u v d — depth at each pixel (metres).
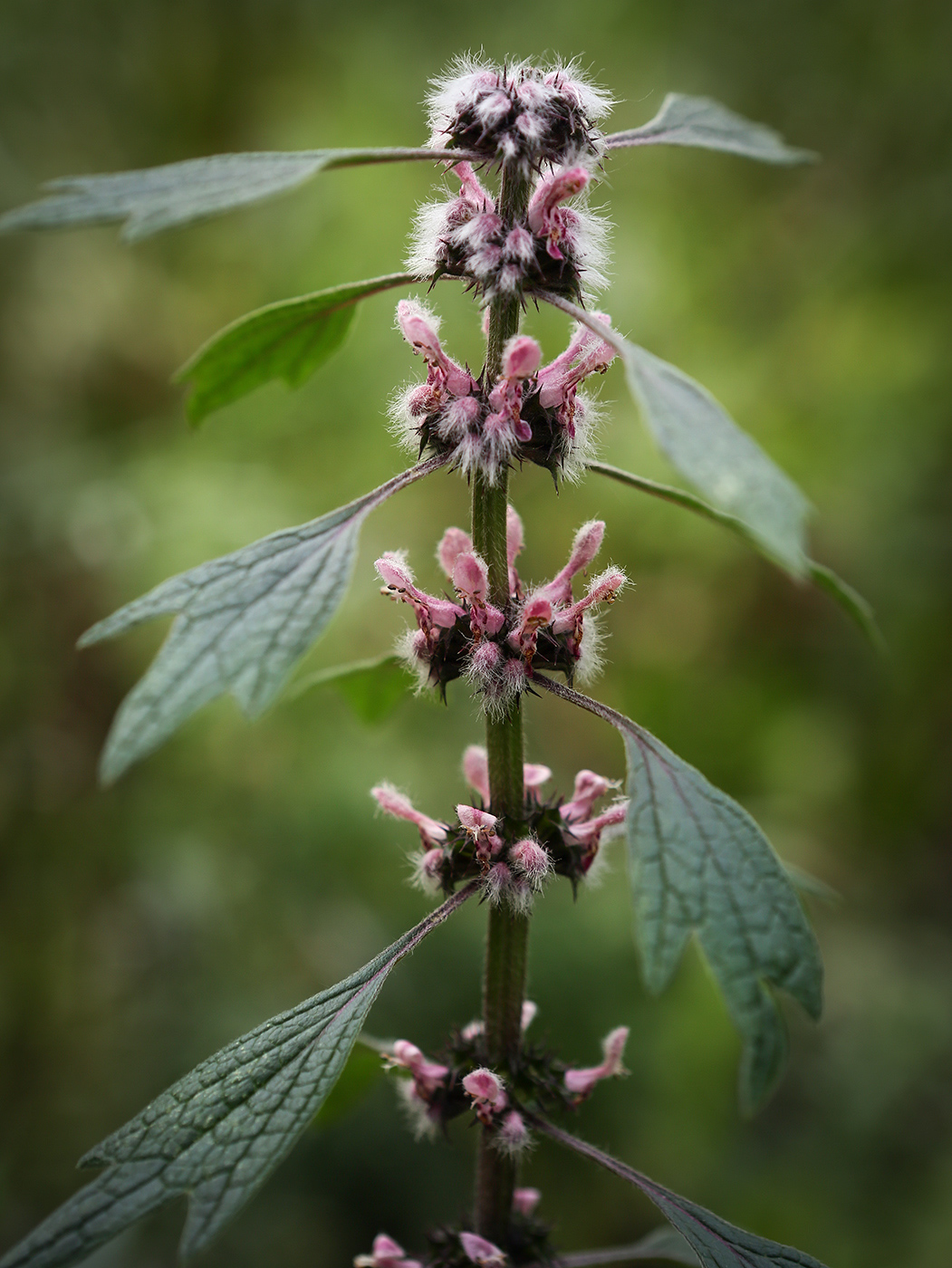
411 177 0.63
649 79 0.67
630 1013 0.50
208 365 0.26
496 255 0.24
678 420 0.22
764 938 0.23
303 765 0.53
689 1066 0.51
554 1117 0.26
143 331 0.65
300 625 0.23
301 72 0.69
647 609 0.68
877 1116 0.54
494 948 0.25
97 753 0.59
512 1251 0.26
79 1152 0.47
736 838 0.23
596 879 0.26
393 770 0.52
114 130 0.67
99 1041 0.52
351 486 0.59
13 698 0.57
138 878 0.54
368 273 0.60
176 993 0.50
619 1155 0.48
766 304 0.71
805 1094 0.56
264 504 0.56
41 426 0.63
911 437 0.67
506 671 0.25
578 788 0.26
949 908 0.71
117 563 0.56
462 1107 0.26
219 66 0.68
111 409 0.66
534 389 0.25
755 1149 0.52
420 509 0.60
